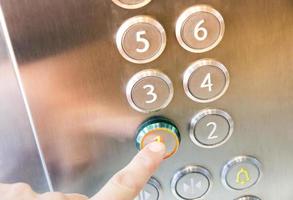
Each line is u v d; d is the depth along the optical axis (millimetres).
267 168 433
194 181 422
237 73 383
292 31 375
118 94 375
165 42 360
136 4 347
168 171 416
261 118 407
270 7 365
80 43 355
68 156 397
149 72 369
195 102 388
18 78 364
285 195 450
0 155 419
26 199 391
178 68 371
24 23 345
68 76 365
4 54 371
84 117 382
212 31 362
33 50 354
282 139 421
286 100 402
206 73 376
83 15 348
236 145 416
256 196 445
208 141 406
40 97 370
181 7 353
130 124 389
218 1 356
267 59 382
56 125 383
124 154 402
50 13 345
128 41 356
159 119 388
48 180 408
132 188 377
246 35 370
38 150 418
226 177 426
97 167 406
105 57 361
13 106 397
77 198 396
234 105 396
